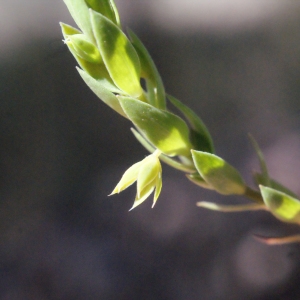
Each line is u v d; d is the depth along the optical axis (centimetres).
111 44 13
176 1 20
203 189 22
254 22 20
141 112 13
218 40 20
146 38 21
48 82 22
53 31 21
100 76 14
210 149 14
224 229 22
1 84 22
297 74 20
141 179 13
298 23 19
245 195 14
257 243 21
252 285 21
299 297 21
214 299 22
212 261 22
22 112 22
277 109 21
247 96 21
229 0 19
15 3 20
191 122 14
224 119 21
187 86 21
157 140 13
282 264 21
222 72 21
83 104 22
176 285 22
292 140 21
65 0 14
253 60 20
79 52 13
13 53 21
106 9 13
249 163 21
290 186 21
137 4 20
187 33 20
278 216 14
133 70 13
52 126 22
